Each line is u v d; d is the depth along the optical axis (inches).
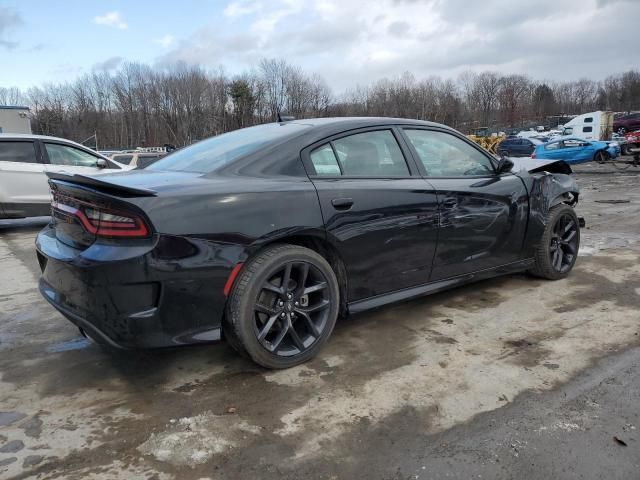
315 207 115.9
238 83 2456.9
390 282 133.1
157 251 97.0
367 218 124.3
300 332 122.0
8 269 224.7
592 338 133.4
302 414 100.1
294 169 119.2
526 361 121.0
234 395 107.7
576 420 96.2
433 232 138.4
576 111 3777.1
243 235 106.0
